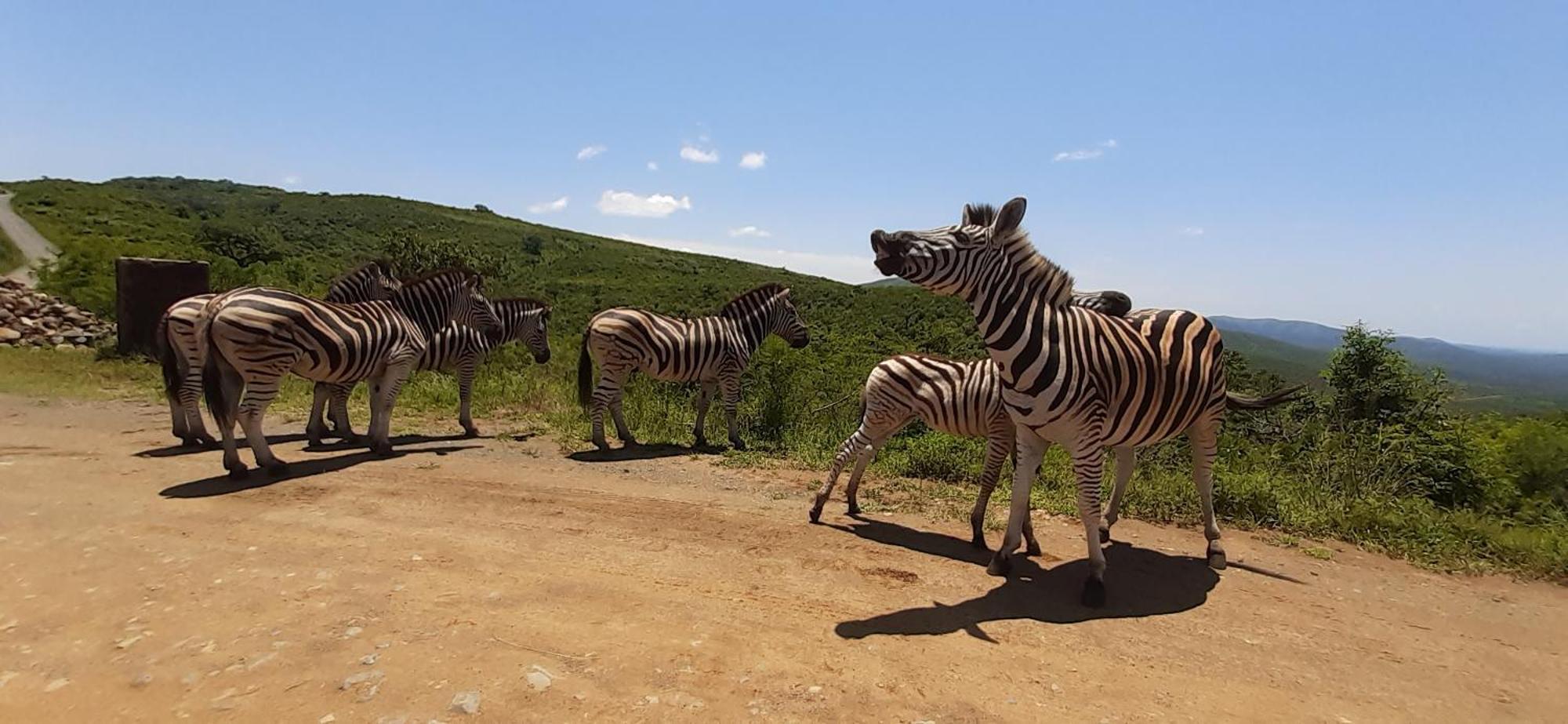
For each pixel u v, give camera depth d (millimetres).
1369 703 3387
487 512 5648
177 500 5617
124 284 12766
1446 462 7688
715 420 9891
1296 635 4121
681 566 4641
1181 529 6199
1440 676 3715
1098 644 3840
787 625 3826
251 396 6332
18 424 8305
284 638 3402
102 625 3504
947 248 4160
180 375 7348
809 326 19641
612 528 5383
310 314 6559
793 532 5504
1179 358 4844
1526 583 5344
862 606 4145
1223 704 3271
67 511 5203
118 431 8203
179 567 4227
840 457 5836
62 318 14742
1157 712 3166
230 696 2941
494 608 3826
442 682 3064
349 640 3395
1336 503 6680
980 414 5359
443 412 10305
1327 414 8859
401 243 29641
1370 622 4383
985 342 4469
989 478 5352
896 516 6102
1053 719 3053
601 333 8172
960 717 3014
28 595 3811
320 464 7012
